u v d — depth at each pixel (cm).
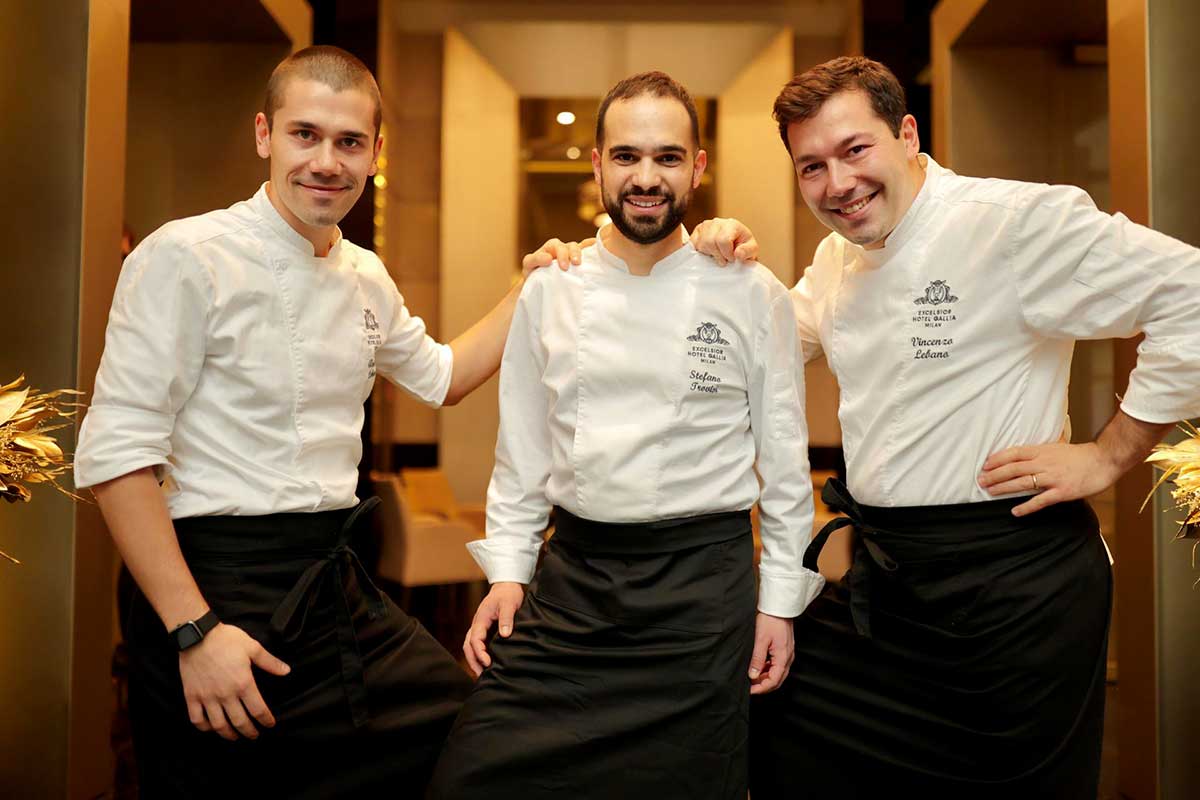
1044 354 192
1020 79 474
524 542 209
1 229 266
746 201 716
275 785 187
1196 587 286
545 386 204
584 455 194
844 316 204
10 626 262
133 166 436
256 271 183
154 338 173
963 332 189
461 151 731
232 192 436
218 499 179
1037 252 183
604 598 191
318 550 190
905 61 675
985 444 188
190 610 170
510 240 737
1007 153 475
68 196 265
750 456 199
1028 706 184
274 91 181
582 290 200
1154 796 290
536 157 768
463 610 586
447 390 226
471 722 193
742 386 197
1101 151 472
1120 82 302
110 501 170
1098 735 188
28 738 263
